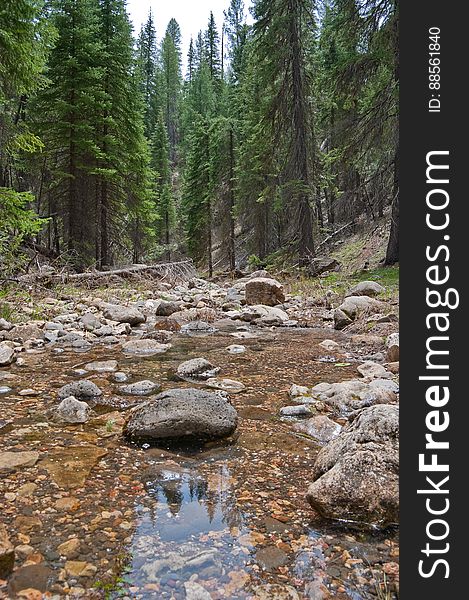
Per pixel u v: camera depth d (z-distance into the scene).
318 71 18.05
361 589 1.65
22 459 2.66
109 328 7.73
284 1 16.30
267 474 2.59
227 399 4.06
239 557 1.82
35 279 10.96
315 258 16.59
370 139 13.52
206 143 28.12
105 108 16.69
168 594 1.58
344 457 2.25
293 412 3.64
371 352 6.25
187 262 23.48
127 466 2.63
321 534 1.99
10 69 9.20
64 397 3.94
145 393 4.19
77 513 2.11
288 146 17.06
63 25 16.36
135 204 20.09
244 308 11.09
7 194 8.42
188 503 2.24
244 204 23.05
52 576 1.66
